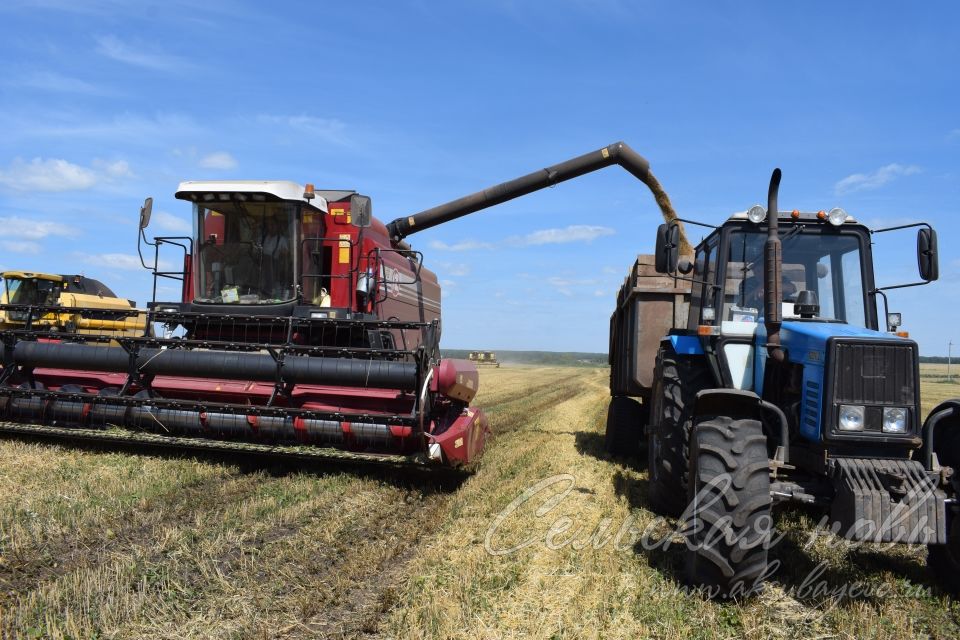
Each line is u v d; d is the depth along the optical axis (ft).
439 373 24.39
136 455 25.90
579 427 47.80
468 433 25.00
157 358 25.93
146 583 14.56
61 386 28.02
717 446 15.31
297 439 25.18
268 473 24.54
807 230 20.26
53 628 12.33
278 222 30.27
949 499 15.07
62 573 15.06
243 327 29.84
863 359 15.43
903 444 15.26
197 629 12.82
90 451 26.17
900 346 15.49
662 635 13.34
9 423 26.96
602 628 13.61
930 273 18.11
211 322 28.12
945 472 15.07
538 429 44.34
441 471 26.14
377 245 34.12
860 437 15.19
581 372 189.88
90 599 13.70
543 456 32.71
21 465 23.63
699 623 13.89
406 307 38.93
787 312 19.44
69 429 26.43
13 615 12.85
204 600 14.05
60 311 27.35
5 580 14.53
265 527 18.69
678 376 21.26
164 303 29.40
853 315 19.81
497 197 44.78
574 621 13.87
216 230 30.50
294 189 29.73
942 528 14.15
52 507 19.07
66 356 26.61
